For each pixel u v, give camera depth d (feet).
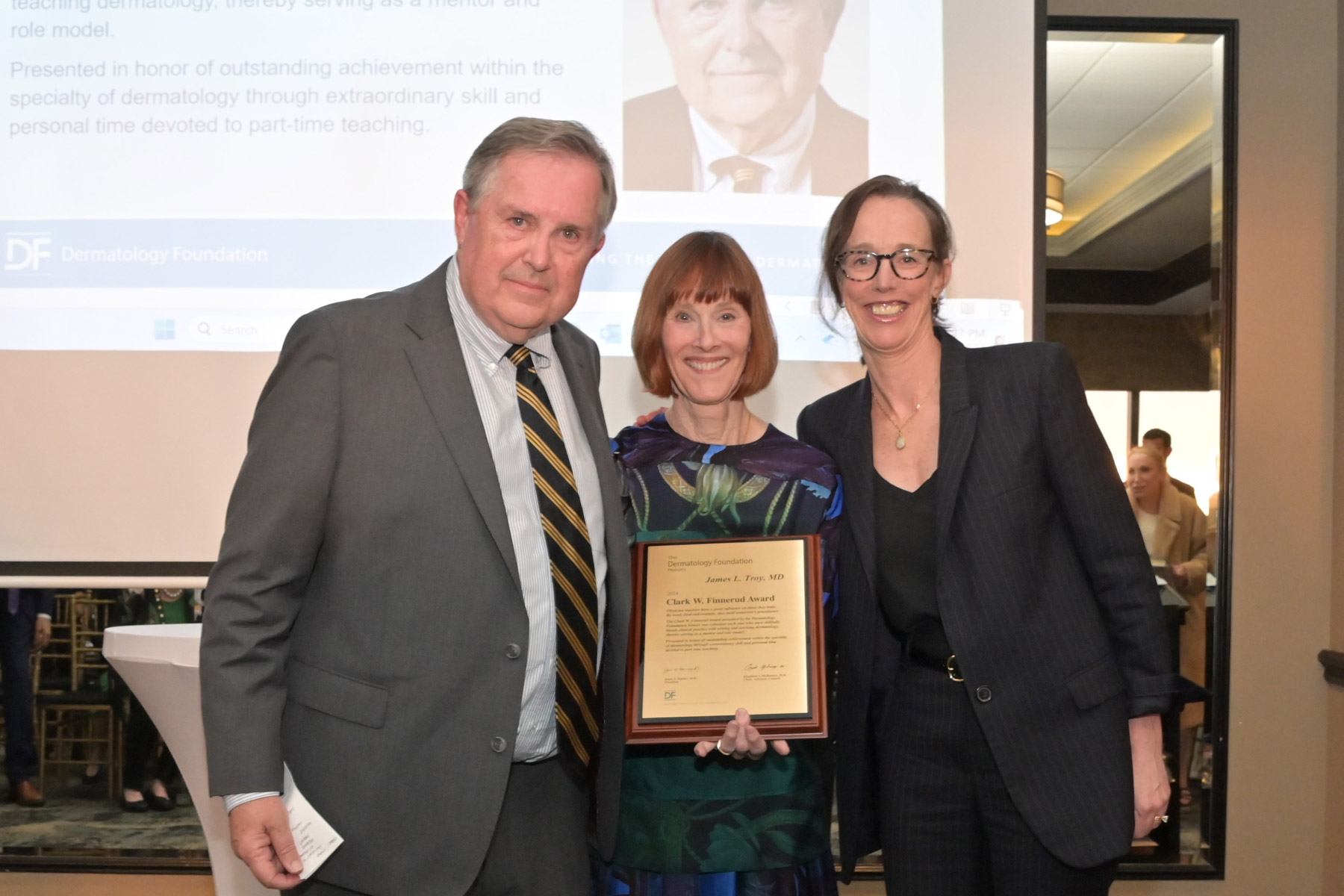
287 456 3.78
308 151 7.28
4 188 7.23
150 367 7.15
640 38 7.36
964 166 7.32
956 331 7.25
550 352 4.54
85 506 7.11
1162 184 16.03
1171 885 9.59
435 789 3.86
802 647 4.63
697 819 4.64
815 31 7.37
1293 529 9.57
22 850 9.34
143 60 7.30
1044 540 4.66
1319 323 9.59
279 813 3.71
